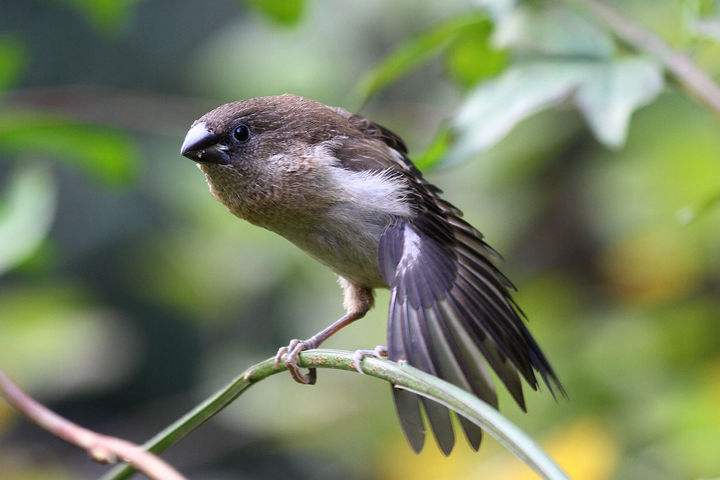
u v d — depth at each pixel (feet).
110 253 52.49
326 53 39.55
